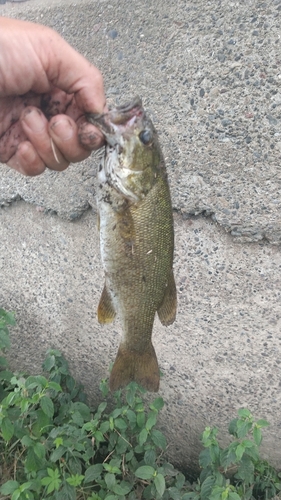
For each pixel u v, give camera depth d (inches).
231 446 13.6
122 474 15.2
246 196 14.1
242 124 13.6
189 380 16.2
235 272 14.8
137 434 15.5
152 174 11.4
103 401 18.2
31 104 11.8
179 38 14.1
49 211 17.7
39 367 19.6
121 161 11.2
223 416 16.0
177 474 15.3
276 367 14.9
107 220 11.6
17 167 12.6
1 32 10.2
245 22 13.1
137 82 15.0
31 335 19.4
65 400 17.3
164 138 14.8
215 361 15.7
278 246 14.2
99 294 17.2
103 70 15.6
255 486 15.3
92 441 14.8
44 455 13.5
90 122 11.1
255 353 15.1
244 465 14.0
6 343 16.9
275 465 15.8
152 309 12.3
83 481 14.2
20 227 18.7
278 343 14.7
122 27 15.0
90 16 15.5
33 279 18.7
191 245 15.2
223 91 13.7
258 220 14.1
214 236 14.9
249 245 14.5
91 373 18.2
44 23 16.6
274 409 15.2
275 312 14.6
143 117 11.3
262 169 13.7
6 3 17.4
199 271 15.3
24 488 12.7
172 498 14.4
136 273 11.7
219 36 13.5
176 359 16.2
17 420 14.2
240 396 15.5
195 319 15.7
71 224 17.4
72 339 18.3
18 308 19.4
